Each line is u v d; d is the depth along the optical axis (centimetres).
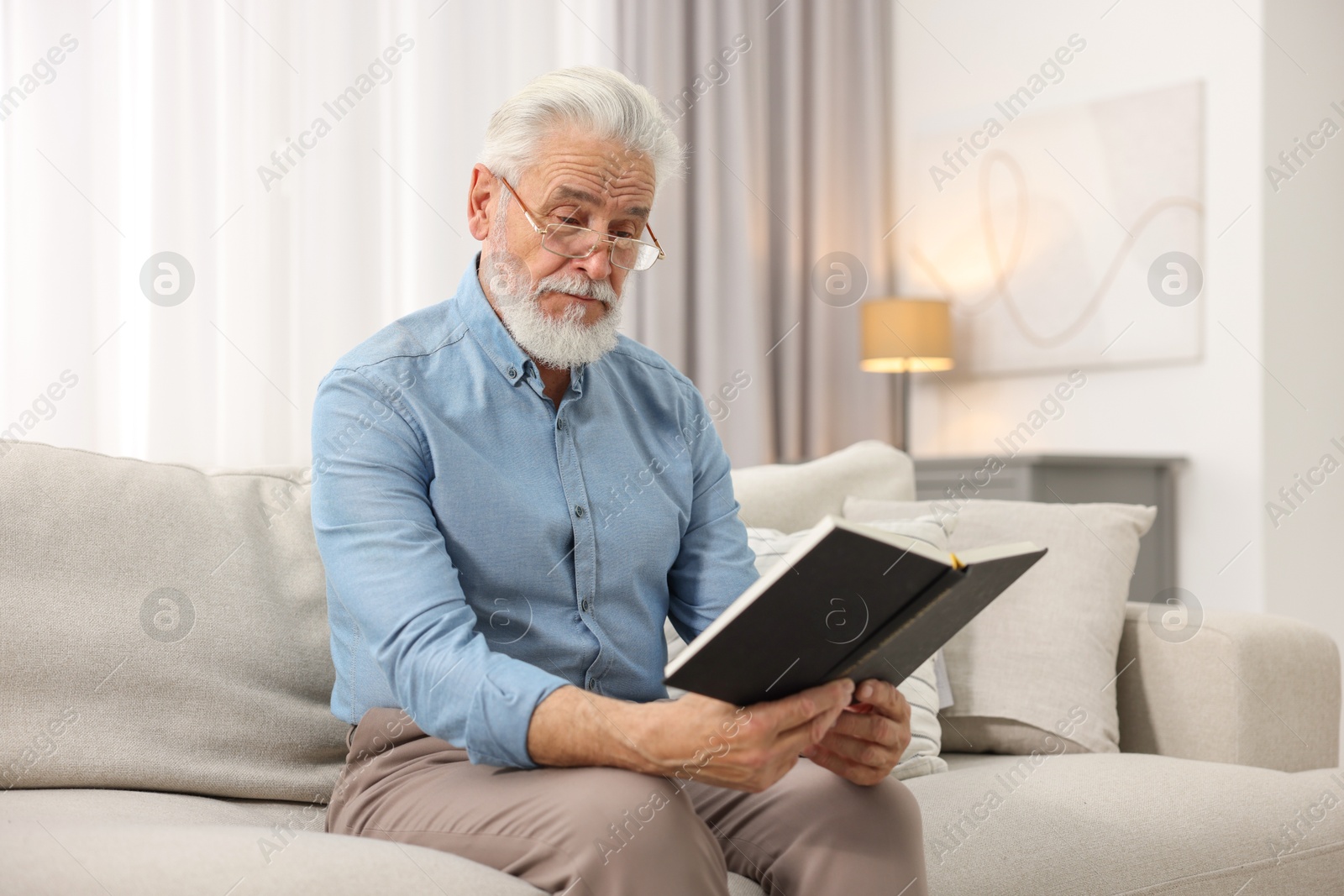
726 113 329
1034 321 335
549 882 90
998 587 99
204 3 239
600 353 120
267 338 245
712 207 323
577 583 117
